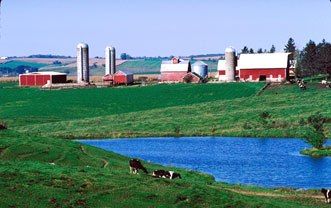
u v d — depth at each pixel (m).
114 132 186.62
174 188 68.81
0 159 91.06
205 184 77.50
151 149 152.12
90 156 97.50
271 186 98.69
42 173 71.19
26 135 106.94
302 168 118.75
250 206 66.88
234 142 164.12
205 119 199.75
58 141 105.12
